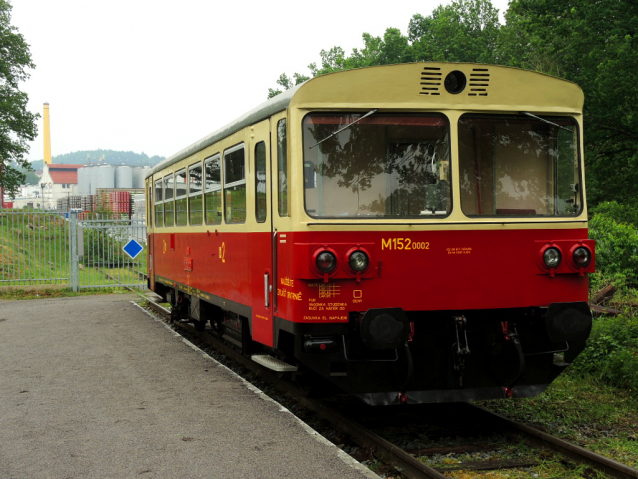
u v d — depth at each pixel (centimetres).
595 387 746
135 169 10669
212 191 880
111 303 1603
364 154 584
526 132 614
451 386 604
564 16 1805
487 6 5044
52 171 14925
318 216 573
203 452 510
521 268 598
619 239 1257
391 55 4522
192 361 865
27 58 3562
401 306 577
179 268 1102
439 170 593
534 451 552
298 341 593
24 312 1437
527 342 621
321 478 456
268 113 646
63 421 598
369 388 590
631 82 1681
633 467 504
